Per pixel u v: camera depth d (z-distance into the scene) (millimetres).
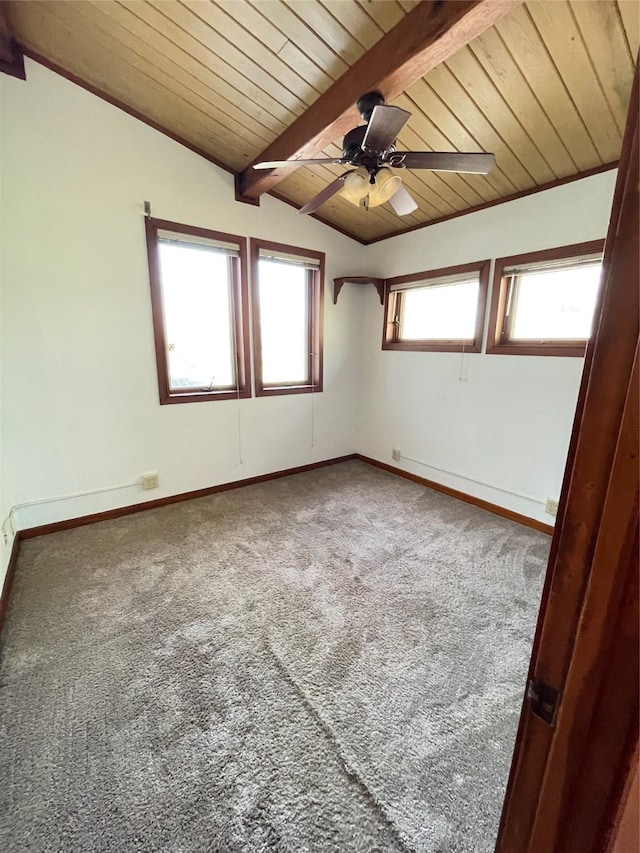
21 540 2457
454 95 1906
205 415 3129
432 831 1029
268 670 1523
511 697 1429
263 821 1042
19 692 1403
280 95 2084
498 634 1739
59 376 2453
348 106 1873
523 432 2754
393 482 3621
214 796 1097
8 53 2006
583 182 2264
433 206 2947
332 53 1780
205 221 2832
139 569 2178
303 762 1190
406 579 2131
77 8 1761
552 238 2445
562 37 1538
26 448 2404
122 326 2629
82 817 1045
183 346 2990
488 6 1312
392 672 1525
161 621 1777
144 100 2328
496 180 2486
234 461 3375
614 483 341
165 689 1430
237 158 2760
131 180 2494
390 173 1773
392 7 1542
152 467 2930
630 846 368
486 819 1058
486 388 2947
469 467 3141
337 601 1941
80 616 1798
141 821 1038
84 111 2275
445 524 2789
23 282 2256
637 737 346
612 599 350
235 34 1767
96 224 2426
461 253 2988
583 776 400
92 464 2666
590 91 1738
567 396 2502
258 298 3227
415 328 3547
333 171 2744
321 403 3873
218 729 1286
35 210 2230
